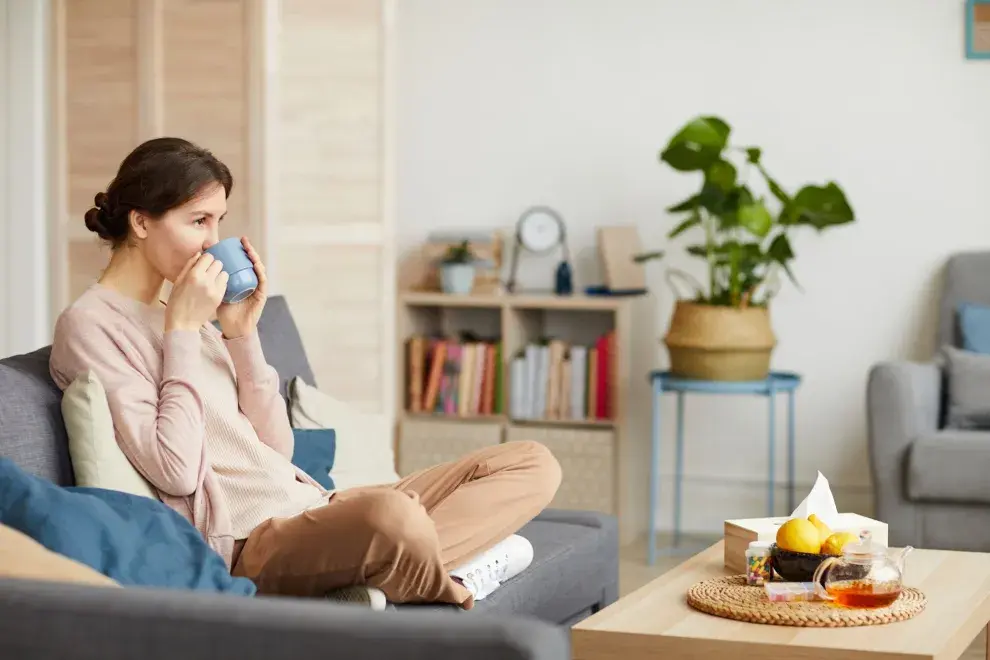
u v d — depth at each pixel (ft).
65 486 6.42
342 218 14.88
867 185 15.71
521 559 7.74
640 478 16.33
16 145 14.65
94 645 3.62
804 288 15.92
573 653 6.42
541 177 16.66
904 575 7.66
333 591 6.75
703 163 13.92
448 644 3.39
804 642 6.04
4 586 3.80
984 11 15.30
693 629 6.32
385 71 14.87
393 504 6.42
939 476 12.63
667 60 16.21
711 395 16.25
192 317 6.92
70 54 14.65
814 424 15.98
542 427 15.66
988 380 13.33
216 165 7.14
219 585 5.78
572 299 15.44
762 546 7.18
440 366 16.01
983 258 14.99
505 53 16.71
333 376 14.98
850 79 15.71
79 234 14.67
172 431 6.59
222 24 14.29
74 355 6.65
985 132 15.39
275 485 7.18
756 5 15.92
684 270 16.19
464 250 16.06
